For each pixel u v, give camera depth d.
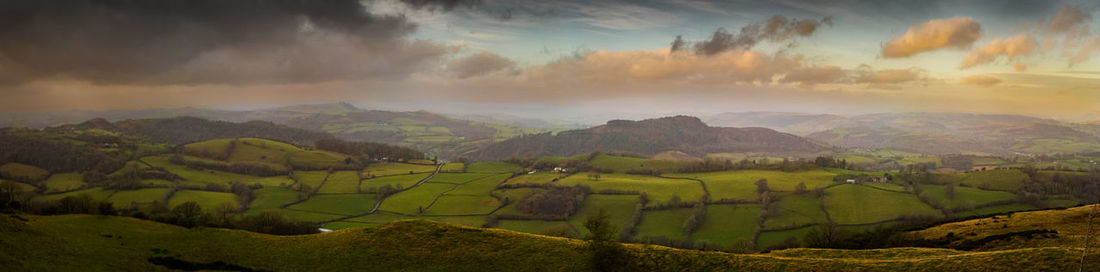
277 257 72.50
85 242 68.69
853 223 164.50
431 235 81.25
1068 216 89.31
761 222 166.25
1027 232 80.56
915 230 105.88
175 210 122.50
